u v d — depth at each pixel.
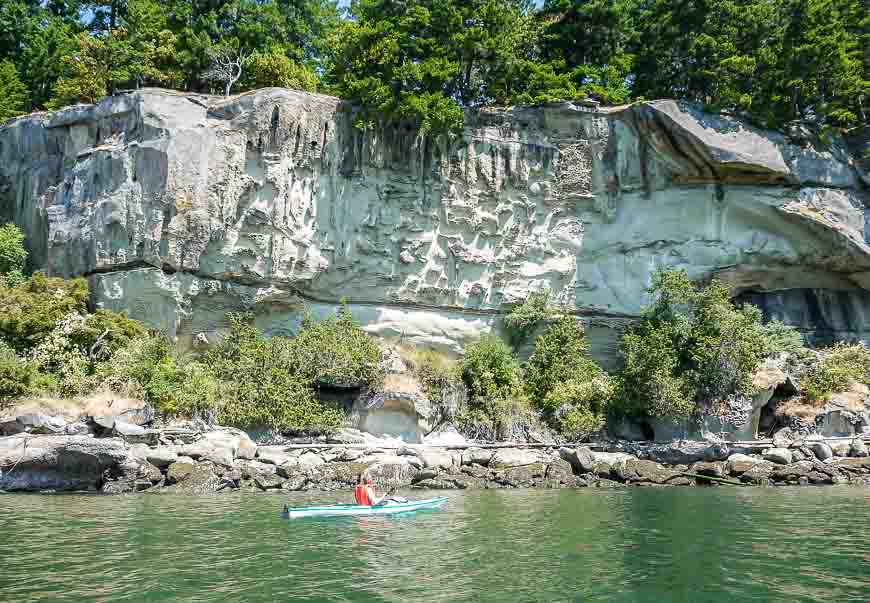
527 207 34.75
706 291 31.64
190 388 26.69
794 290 37.69
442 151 33.84
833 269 36.00
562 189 35.00
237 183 30.75
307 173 32.19
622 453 28.67
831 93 35.94
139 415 24.77
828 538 15.45
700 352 30.27
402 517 18.09
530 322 33.88
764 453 28.19
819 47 33.84
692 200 35.16
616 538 15.42
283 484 23.80
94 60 36.97
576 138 35.00
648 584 11.73
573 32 39.91
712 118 33.81
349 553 13.75
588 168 34.97
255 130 31.20
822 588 11.56
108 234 30.14
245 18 41.09
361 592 11.06
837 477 26.77
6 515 17.58
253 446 25.53
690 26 37.22
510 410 30.39
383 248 33.12
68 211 31.47
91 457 22.19
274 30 42.22
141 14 38.25
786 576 12.27
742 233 35.22
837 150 35.34
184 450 24.05
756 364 30.64
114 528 15.95
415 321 33.78
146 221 29.83
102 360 27.64
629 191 35.22
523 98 35.12
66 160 32.81
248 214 30.92
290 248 31.47
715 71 35.00
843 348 34.12
